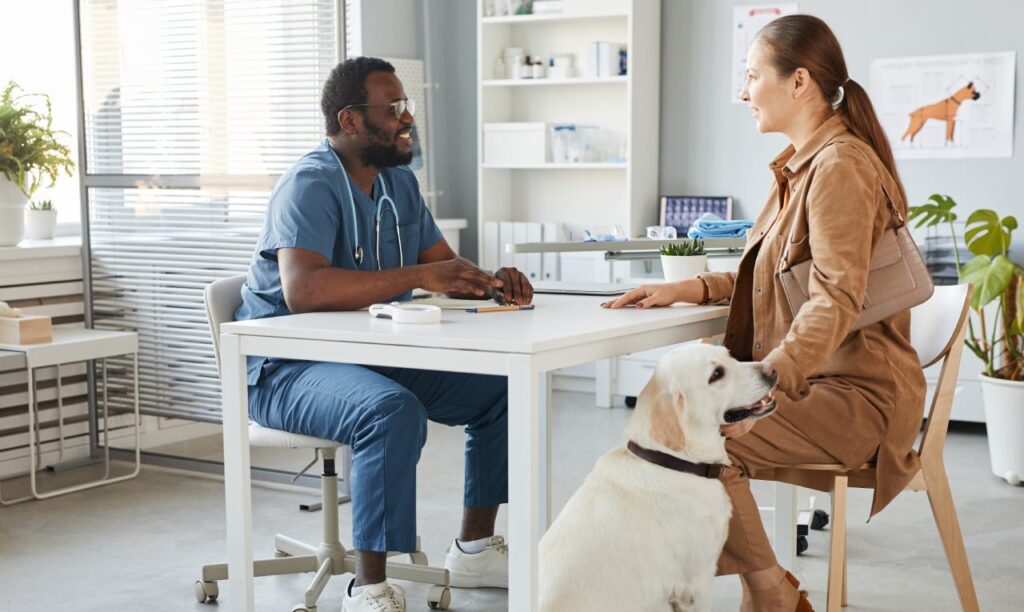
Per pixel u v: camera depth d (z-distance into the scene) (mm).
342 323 2156
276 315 2676
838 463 2232
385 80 2756
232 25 3953
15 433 4164
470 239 6148
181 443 4637
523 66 5738
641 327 2135
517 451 1861
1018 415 3914
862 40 5137
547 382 2686
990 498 3797
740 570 2201
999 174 4906
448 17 6059
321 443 2527
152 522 3545
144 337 4227
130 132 4168
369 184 2836
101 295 4305
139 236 4191
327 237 2617
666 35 5582
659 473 1956
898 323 2316
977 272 4098
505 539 3273
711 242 3172
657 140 5633
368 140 2752
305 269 2525
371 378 2488
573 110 5855
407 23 5742
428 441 4680
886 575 3027
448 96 6098
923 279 2211
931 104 5012
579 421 5012
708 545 1970
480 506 2902
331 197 2664
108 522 3549
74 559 3182
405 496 2365
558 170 5926
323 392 2498
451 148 6141
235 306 2809
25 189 4246
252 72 3934
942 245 4988
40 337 3770
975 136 4938
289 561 2861
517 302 2494
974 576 3021
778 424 2191
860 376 2244
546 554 1966
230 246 4012
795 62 2271
